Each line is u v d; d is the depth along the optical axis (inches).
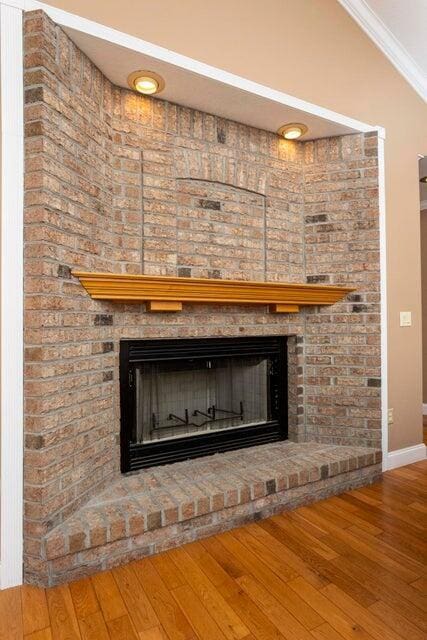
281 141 101.7
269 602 55.8
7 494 59.2
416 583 59.6
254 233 97.6
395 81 108.5
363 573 62.1
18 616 53.3
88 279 69.2
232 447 97.2
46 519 60.3
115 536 63.4
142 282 74.5
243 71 84.5
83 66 70.6
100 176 75.9
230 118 92.9
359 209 101.3
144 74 76.4
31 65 60.6
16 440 59.8
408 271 110.1
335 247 103.0
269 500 80.7
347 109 99.7
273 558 66.3
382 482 97.7
